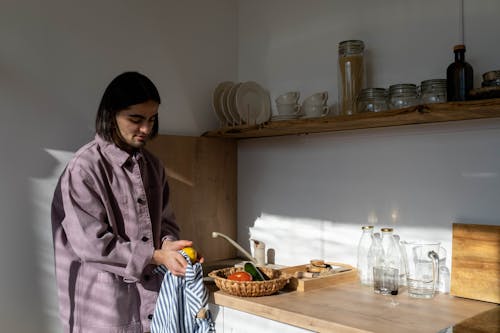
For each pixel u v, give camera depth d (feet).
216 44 8.76
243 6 9.04
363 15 7.20
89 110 7.06
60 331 6.73
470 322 4.91
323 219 7.65
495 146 5.85
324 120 6.52
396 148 6.77
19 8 6.41
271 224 8.39
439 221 6.34
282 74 8.36
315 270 7.02
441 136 6.32
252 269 6.42
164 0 8.00
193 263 5.62
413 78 6.61
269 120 7.93
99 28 7.18
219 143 8.64
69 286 5.72
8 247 6.29
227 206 8.76
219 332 6.34
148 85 5.49
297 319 5.32
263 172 8.54
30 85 6.50
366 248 6.70
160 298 5.71
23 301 6.40
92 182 5.48
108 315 5.55
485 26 5.94
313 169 7.79
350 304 5.71
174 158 7.96
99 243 5.31
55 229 5.83
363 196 7.14
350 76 6.66
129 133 5.57
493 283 5.68
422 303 5.75
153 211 6.17
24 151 6.43
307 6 7.98
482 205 5.96
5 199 6.27
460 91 5.43
